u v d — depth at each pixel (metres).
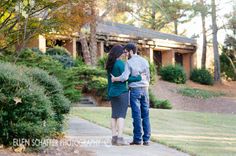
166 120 13.10
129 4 23.97
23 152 5.66
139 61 7.55
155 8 33.06
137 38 28.97
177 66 30.84
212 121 14.22
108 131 9.01
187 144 8.05
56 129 7.12
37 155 5.66
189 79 33.44
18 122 5.77
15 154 5.48
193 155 6.92
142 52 30.11
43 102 5.98
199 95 28.20
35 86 6.10
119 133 7.35
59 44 24.20
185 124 12.38
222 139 9.34
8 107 5.73
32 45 19.80
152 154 6.72
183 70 30.91
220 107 26.42
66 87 13.23
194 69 33.69
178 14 38.19
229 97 29.97
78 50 26.86
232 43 37.31
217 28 35.94
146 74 7.61
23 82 5.89
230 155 7.18
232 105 26.92
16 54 10.84
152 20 39.19
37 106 5.89
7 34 10.16
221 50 37.88
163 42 31.16
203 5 35.19
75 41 24.20
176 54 34.69
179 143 8.09
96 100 19.81
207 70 34.53
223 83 35.44
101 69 21.19
